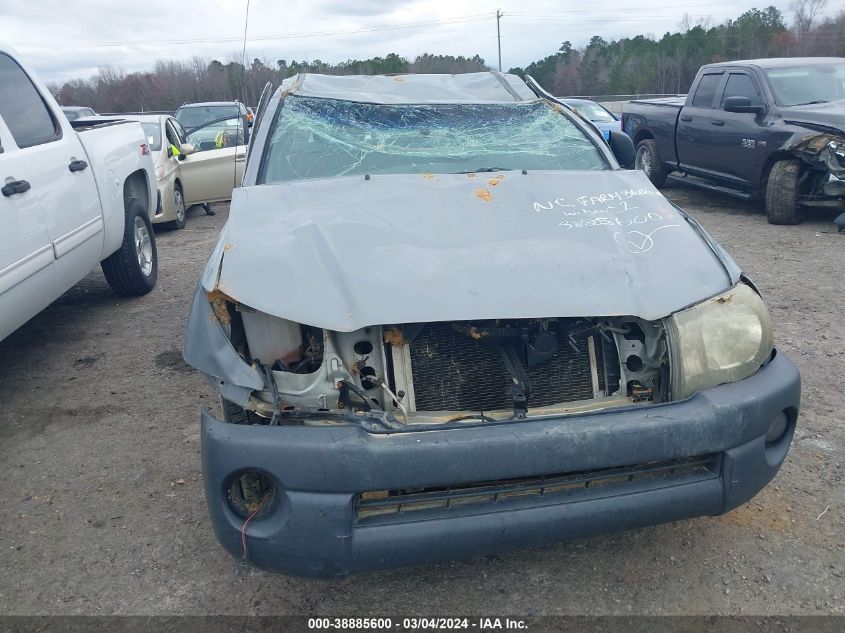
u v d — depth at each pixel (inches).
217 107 579.2
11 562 117.6
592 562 116.0
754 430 99.4
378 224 118.2
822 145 317.4
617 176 140.5
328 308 99.3
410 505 92.9
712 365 102.3
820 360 185.0
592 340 107.5
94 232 205.5
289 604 108.2
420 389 103.6
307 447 89.0
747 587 108.5
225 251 110.5
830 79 357.7
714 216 373.7
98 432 160.7
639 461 94.3
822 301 229.3
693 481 98.8
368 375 103.0
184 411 169.8
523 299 101.7
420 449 89.0
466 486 94.5
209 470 92.9
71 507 132.4
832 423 153.6
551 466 91.4
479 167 149.3
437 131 161.2
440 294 101.7
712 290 107.3
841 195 326.0
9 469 146.2
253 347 103.1
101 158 217.3
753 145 350.6
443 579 113.1
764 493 130.8
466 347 104.8
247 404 97.7
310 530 89.8
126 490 137.5
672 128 424.2
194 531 124.7
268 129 156.0
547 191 131.9
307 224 117.6
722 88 386.3
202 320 103.7
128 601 108.7
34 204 168.2
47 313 245.8
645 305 102.9
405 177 137.2
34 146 177.5
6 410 172.9
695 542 119.2
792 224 341.1
